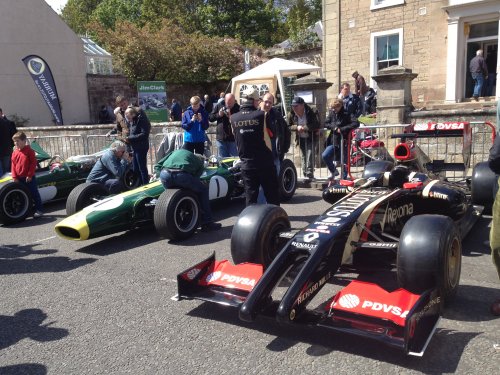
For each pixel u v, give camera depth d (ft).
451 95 50.70
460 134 24.13
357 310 11.08
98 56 86.89
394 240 15.97
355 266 15.02
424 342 10.75
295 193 30.76
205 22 120.06
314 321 11.34
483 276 15.69
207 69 91.86
